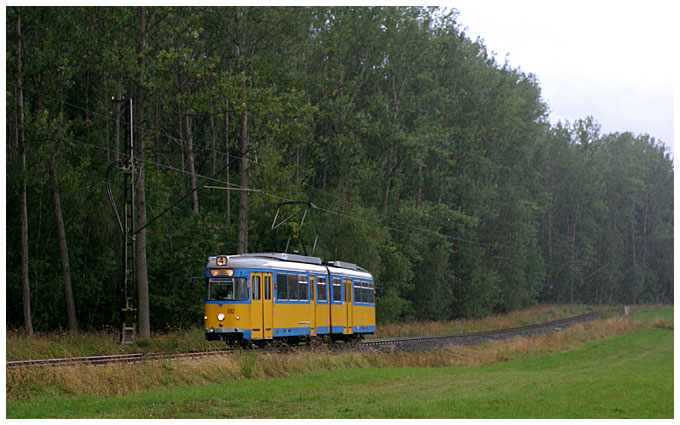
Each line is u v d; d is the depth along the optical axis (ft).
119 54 122.72
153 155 163.63
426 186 242.99
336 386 68.39
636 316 253.44
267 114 141.28
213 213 170.40
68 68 125.49
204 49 174.29
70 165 136.46
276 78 156.76
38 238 138.00
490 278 251.39
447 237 230.27
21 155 121.19
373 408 53.21
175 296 144.46
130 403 54.95
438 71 232.32
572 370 93.76
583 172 350.64
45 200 139.54
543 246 349.61
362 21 197.88
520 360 118.73
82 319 149.28
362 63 212.23
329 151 213.46
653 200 406.00
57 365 61.16
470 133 239.09
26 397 55.06
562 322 219.82
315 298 110.01
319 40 178.40
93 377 60.64
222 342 100.58
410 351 111.34
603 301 367.25
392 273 196.44
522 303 303.89
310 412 51.80
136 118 154.61
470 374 84.02
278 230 169.48
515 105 249.34
